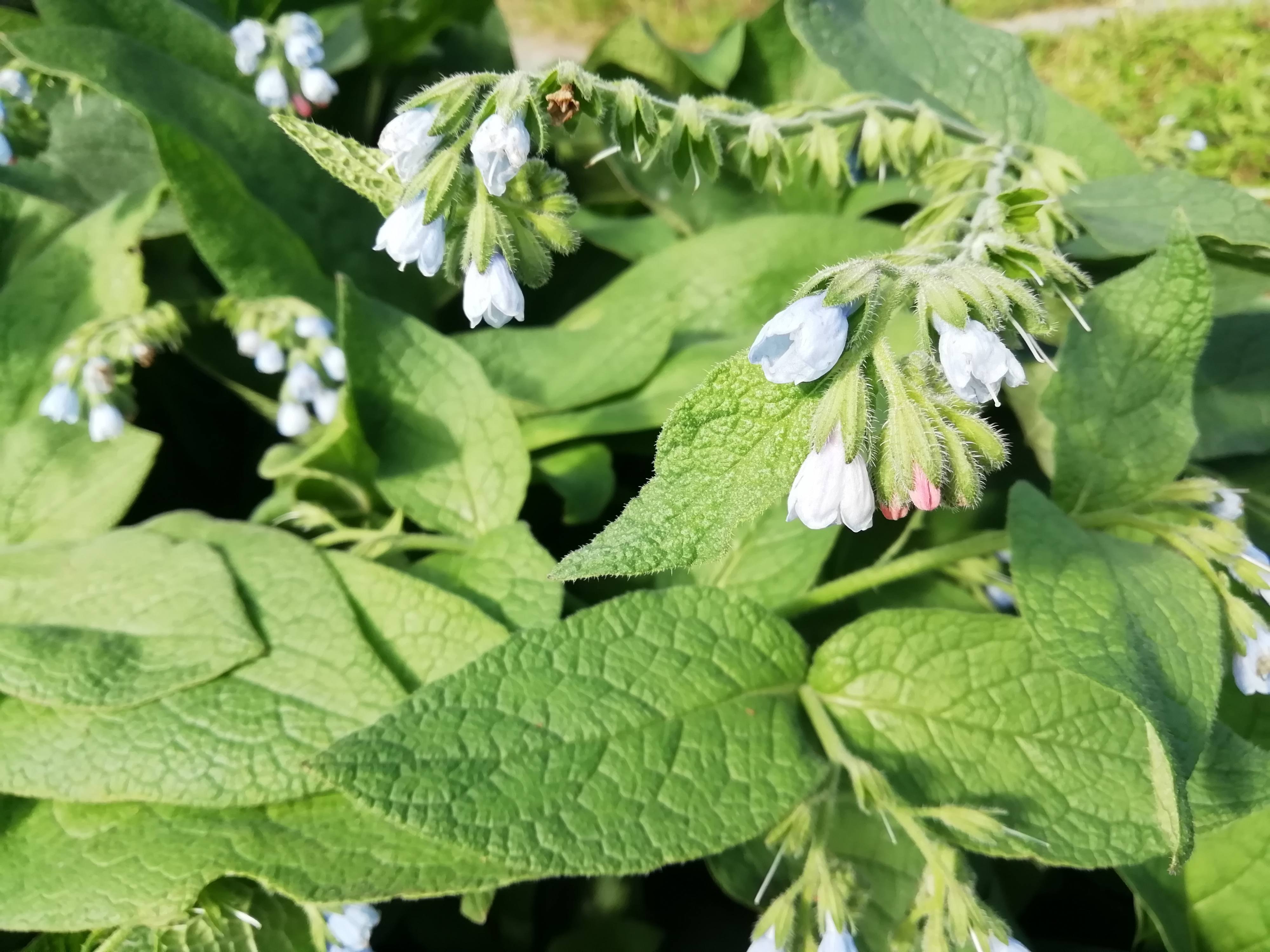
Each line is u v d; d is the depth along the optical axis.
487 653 0.15
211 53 0.27
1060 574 0.16
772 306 0.25
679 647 0.16
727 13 0.78
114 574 0.18
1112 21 0.66
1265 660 0.16
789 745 0.16
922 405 0.13
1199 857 0.18
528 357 0.24
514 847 0.14
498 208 0.15
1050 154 0.22
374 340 0.21
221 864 0.15
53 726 0.16
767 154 0.19
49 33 0.23
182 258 0.28
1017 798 0.16
